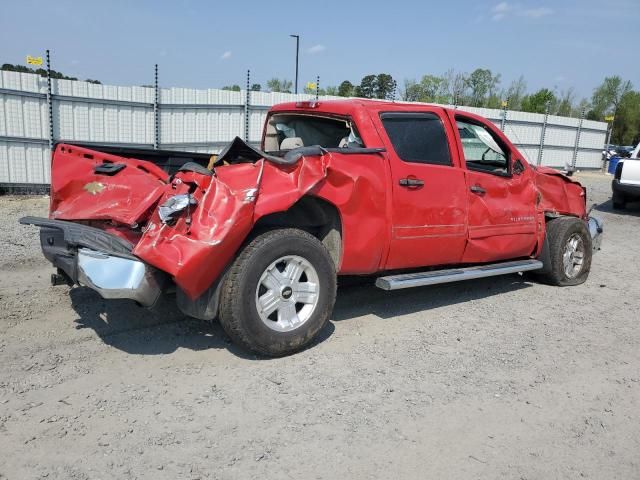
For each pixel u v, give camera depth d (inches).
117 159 206.4
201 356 170.1
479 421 141.5
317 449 125.6
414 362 173.9
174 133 578.6
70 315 198.7
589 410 150.6
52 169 196.4
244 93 611.2
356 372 164.6
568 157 1064.8
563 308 238.5
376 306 227.1
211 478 113.7
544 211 258.2
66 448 121.0
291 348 170.6
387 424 137.3
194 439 126.8
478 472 120.8
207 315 161.2
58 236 182.5
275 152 213.9
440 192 206.1
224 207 151.7
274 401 145.3
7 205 448.8
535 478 120.1
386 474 118.3
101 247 155.7
